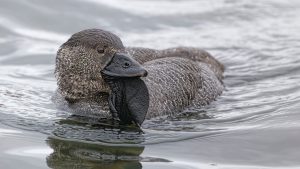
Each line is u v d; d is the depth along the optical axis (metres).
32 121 13.19
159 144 12.23
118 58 13.04
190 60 15.38
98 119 13.37
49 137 12.48
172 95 13.97
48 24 19.97
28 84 15.54
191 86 14.44
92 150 11.91
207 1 22.45
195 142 12.28
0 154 11.62
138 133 12.74
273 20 21.08
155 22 20.69
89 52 13.25
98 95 13.52
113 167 11.18
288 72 16.62
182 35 19.94
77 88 13.48
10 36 19.05
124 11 21.05
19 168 11.11
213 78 15.41
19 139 12.31
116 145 12.16
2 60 17.58
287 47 18.72
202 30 20.39
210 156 11.66
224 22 20.98
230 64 17.62
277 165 11.27
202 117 13.73
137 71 12.73
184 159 11.53
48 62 17.47
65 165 11.24
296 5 22.27
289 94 14.82
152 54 15.62
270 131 12.52
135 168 11.13
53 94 14.72
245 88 15.70
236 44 19.17
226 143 12.18
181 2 22.33
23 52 18.11
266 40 19.41
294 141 12.05
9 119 13.24
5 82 15.56
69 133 12.67
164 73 14.23
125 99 12.91
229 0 22.52
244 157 11.61
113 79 13.01
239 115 13.73
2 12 20.12
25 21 19.94
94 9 20.88
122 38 19.44
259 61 17.73
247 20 21.12
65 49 13.47
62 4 20.80
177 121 13.45
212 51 18.67
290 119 13.04
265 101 14.52
